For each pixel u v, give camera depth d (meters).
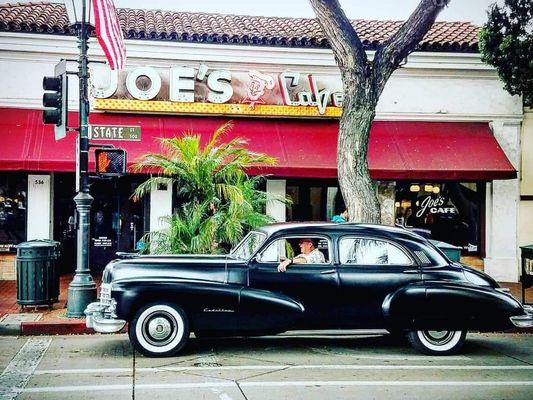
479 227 16.30
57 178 15.54
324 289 8.13
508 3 13.76
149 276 8.06
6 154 13.64
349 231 8.41
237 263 8.19
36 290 10.57
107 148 10.20
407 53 11.43
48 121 9.98
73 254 15.78
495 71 16.06
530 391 6.59
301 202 16.00
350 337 9.55
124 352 8.33
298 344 9.00
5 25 14.44
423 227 16.17
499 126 16.17
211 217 11.50
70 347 8.66
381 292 8.18
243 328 8.08
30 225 14.85
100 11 11.88
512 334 10.25
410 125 15.93
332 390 6.55
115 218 15.95
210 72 15.20
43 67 14.77
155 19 17.05
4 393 6.30
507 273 16.02
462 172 14.94
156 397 6.21
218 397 6.24
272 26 17.30
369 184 11.34
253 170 14.31
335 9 11.16
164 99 15.02
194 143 12.27
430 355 8.37
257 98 15.26
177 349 8.02
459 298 8.09
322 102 15.38
